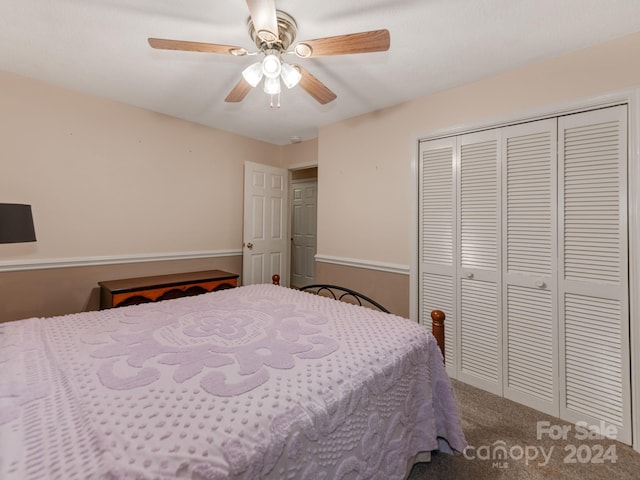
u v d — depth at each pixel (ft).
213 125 11.00
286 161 13.70
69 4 4.94
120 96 8.56
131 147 9.22
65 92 8.02
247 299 6.48
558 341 6.36
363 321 5.11
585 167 6.04
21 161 7.45
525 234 6.80
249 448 2.33
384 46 4.64
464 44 5.98
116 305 7.97
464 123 7.63
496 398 7.08
